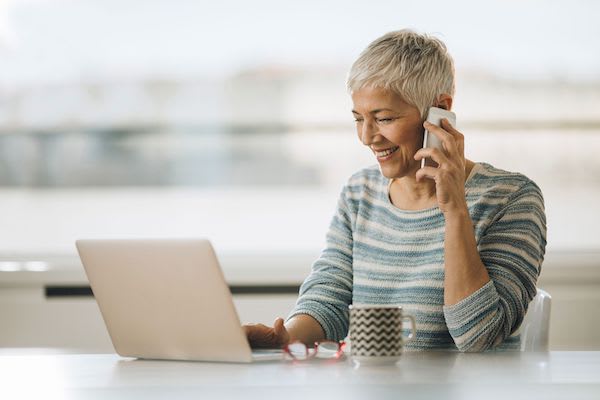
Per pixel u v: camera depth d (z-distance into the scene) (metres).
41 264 3.55
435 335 2.04
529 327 2.10
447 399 1.26
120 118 4.03
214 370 1.57
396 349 1.62
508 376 1.45
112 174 4.20
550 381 1.40
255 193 4.03
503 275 1.95
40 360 1.79
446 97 2.08
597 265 3.45
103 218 4.04
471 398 1.27
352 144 4.03
